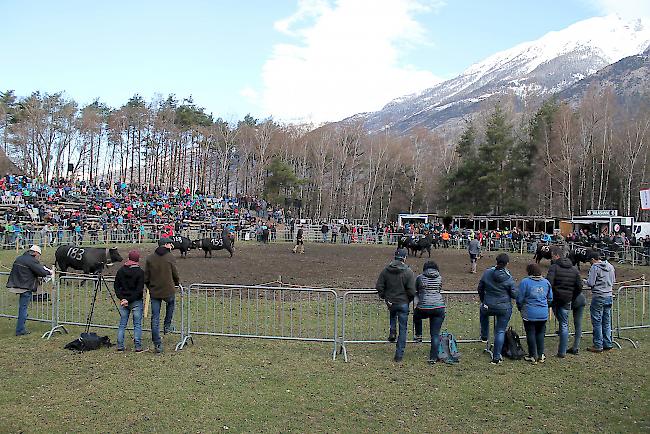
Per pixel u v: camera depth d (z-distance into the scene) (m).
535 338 10.38
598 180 64.88
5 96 82.06
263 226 49.84
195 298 16.14
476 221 57.47
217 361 9.94
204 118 93.38
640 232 44.22
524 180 67.19
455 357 10.10
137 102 91.69
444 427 7.20
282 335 11.48
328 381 8.93
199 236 45.97
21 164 84.00
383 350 10.90
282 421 7.27
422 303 9.99
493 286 10.16
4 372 9.15
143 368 9.48
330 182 85.62
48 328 12.30
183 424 7.11
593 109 61.38
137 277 10.43
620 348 11.30
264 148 81.44
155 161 90.81
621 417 7.61
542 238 40.09
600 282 11.03
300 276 22.97
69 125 77.94
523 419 7.51
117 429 6.93
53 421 7.15
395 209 85.25
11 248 33.03
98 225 41.41
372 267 27.03
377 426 7.19
